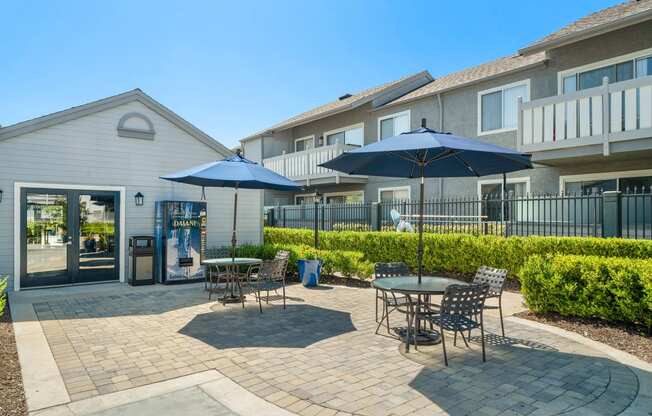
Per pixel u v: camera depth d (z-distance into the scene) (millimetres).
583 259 6602
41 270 10023
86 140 10625
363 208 14750
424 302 6246
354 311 7434
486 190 14539
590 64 12023
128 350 5293
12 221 9672
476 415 3555
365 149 5426
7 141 9633
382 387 4145
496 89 14344
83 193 10594
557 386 4168
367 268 10180
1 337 5910
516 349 5332
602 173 11688
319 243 14625
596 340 5707
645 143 9648
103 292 9492
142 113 11430
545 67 13023
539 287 6887
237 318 6957
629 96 9867
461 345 5516
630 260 6328
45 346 5465
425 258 11242
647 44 10953
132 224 11234
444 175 7270
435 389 4094
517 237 9602
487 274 6281
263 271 7574
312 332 6105
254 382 4273
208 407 3727
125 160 11172
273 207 20422
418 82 20078
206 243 12344
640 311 5789
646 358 4992
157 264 10945
